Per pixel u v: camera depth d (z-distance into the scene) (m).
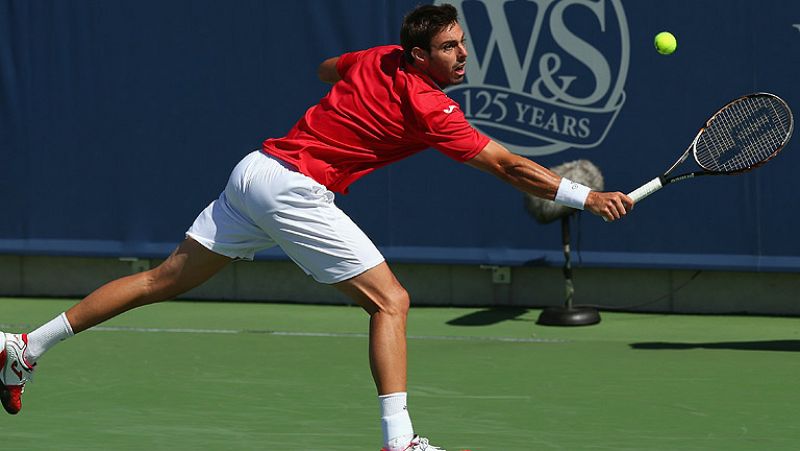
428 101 15.66
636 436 18.08
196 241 16.47
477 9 28.16
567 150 28.06
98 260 31.38
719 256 27.48
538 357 23.84
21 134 30.67
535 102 28.09
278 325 27.70
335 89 16.31
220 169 29.84
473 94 28.42
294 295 30.56
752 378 21.81
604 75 27.67
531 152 28.25
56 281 31.70
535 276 29.23
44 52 30.34
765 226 27.16
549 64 27.94
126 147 30.23
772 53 26.70
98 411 19.81
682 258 27.67
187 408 20.00
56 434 18.38
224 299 30.89
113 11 29.94
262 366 23.31
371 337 15.60
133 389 21.39
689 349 24.44
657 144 27.55
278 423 18.98
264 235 16.39
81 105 30.33
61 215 30.73
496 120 28.38
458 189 28.67
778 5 26.59
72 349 24.97
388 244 29.16
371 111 15.89
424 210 28.91
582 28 27.69
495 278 29.27
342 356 24.20
